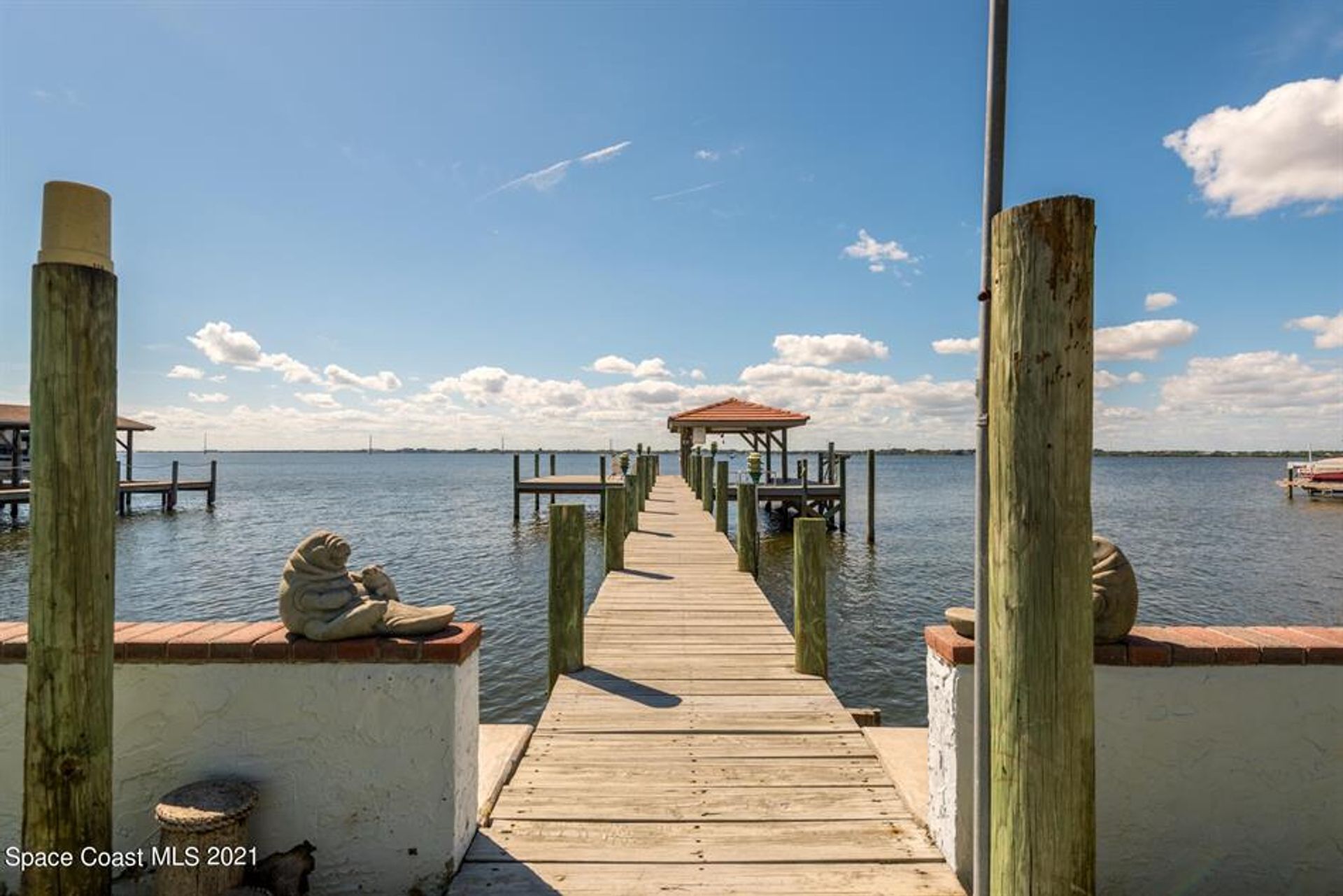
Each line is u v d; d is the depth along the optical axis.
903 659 10.02
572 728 4.23
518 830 3.08
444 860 2.73
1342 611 13.33
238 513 32.31
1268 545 21.86
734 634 6.37
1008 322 1.95
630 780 3.56
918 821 3.17
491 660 9.84
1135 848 2.75
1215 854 2.74
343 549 2.86
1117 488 60.06
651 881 2.73
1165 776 2.75
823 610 5.29
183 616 12.81
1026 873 1.94
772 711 4.52
